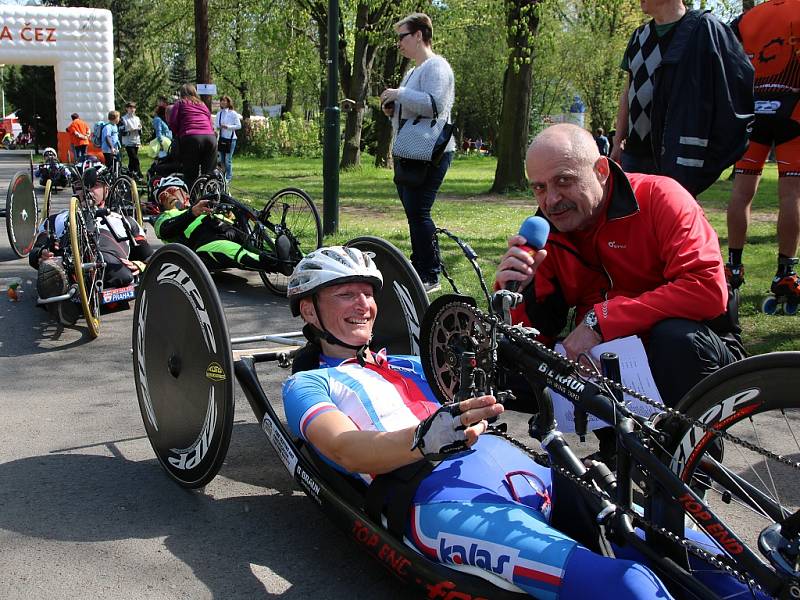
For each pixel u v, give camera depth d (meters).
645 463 2.18
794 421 3.90
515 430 4.17
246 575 2.79
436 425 2.17
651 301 2.80
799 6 5.29
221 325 3.05
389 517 2.46
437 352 2.72
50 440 4.00
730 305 3.01
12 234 8.84
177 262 3.21
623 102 4.94
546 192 2.85
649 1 4.38
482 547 2.23
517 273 2.43
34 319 6.39
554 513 2.60
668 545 2.25
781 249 5.84
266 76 41.69
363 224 11.20
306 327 3.00
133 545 2.99
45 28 26.00
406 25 6.74
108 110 27.05
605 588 2.01
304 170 25.47
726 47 4.23
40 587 2.71
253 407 3.25
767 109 5.55
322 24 25.27
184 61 46.41
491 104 51.28
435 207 14.63
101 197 6.62
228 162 20.02
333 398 2.69
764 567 2.01
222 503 3.34
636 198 2.93
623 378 2.74
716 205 14.52
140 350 3.57
